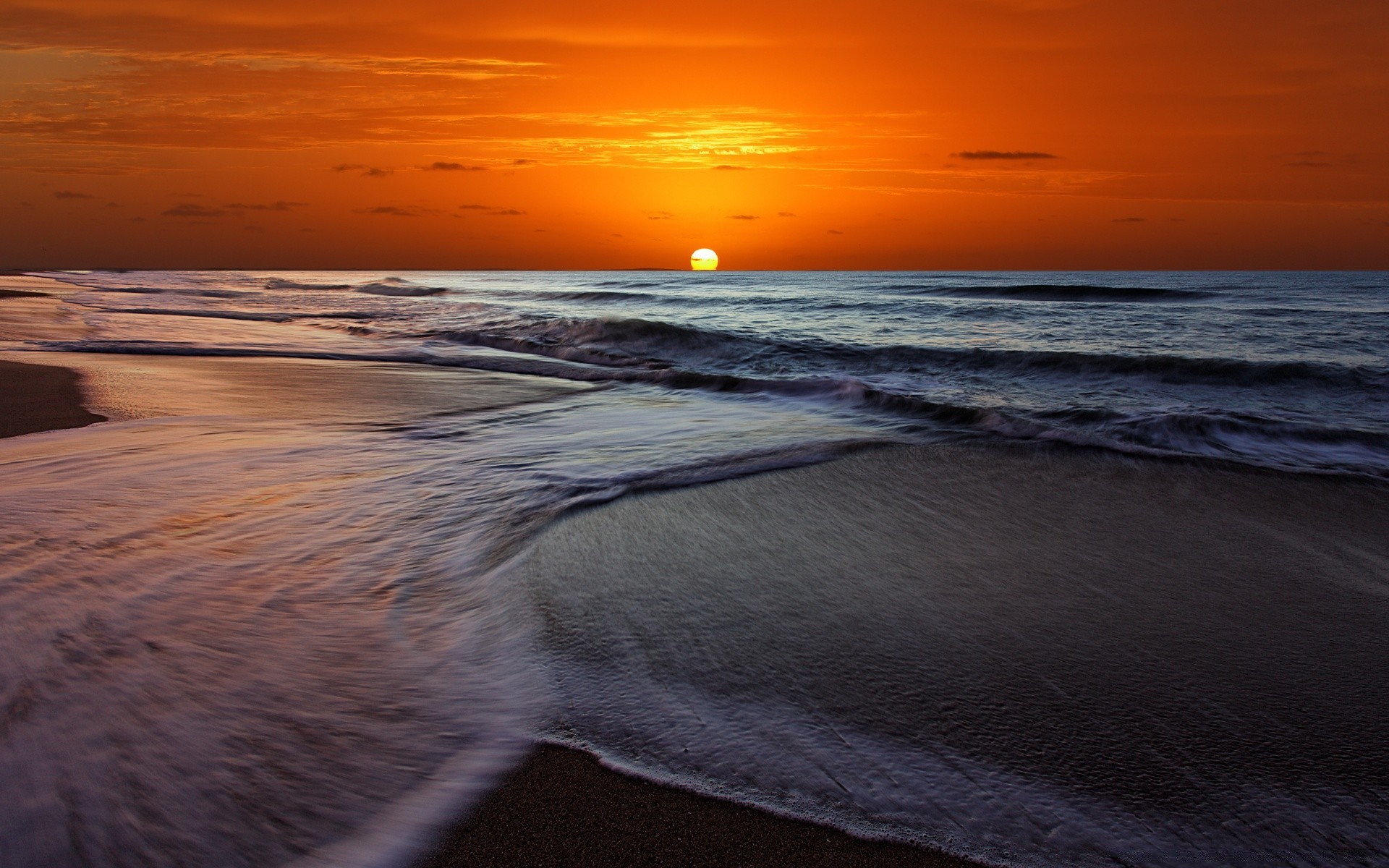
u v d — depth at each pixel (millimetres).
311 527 3520
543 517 3781
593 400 7477
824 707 2182
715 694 2238
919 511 4109
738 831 1682
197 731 1926
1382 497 4406
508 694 2209
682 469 4766
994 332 15430
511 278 81688
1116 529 3854
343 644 2451
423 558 3215
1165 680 2373
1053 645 2596
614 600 2887
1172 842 1683
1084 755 1980
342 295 29844
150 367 8867
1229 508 4219
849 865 1598
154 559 3041
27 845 1517
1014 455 5289
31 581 2781
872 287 41906
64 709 1982
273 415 6223
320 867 1524
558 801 1759
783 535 3678
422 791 1769
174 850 1535
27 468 4363
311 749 1889
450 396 7492
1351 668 2459
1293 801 1816
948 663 2455
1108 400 7965
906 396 7137
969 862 1614
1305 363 9367
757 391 8047
